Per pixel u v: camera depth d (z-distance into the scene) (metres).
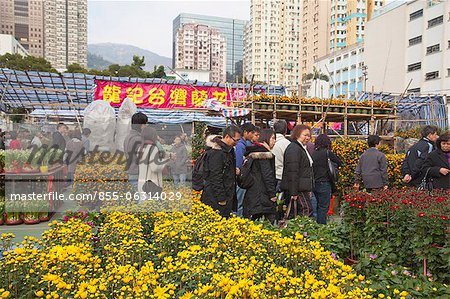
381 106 12.70
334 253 4.52
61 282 2.77
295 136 6.39
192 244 3.78
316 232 5.02
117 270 2.97
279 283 2.84
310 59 94.31
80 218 5.18
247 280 2.73
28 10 125.75
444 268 4.17
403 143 14.84
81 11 133.88
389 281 3.71
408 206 4.48
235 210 6.00
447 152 6.09
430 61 43.19
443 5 41.31
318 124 12.29
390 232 4.64
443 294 3.54
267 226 5.08
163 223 4.31
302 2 98.31
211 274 2.97
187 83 17.61
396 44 48.50
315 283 2.84
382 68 51.09
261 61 111.44
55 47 129.25
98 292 2.71
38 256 3.19
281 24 112.12
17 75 16.36
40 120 22.86
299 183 6.29
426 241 4.14
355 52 63.56
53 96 20.05
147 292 2.66
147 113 18.09
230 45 186.12
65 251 3.24
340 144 9.25
